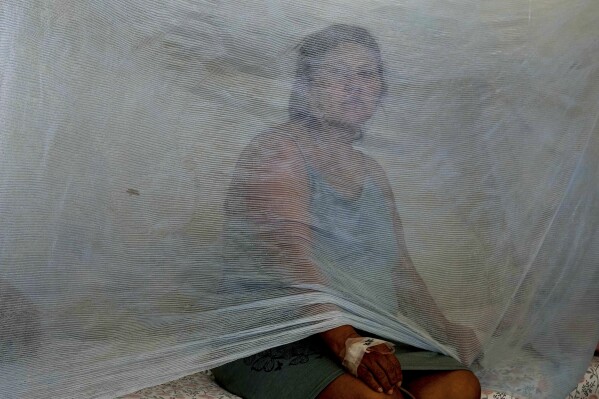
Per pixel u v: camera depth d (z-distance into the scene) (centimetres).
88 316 135
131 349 135
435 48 142
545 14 146
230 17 133
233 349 138
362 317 142
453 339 151
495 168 148
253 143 137
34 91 131
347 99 138
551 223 154
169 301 137
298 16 135
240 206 137
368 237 142
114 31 132
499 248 151
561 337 163
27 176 131
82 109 132
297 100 137
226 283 138
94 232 134
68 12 131
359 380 135
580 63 150
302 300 137
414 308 147
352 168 140
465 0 141
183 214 136
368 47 138
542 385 160
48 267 132
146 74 133
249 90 135
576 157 153
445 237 147
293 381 139
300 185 138
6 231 130
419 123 143
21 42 130
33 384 130
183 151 135
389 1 138
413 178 144
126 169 134
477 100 146
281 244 137
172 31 133
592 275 161
